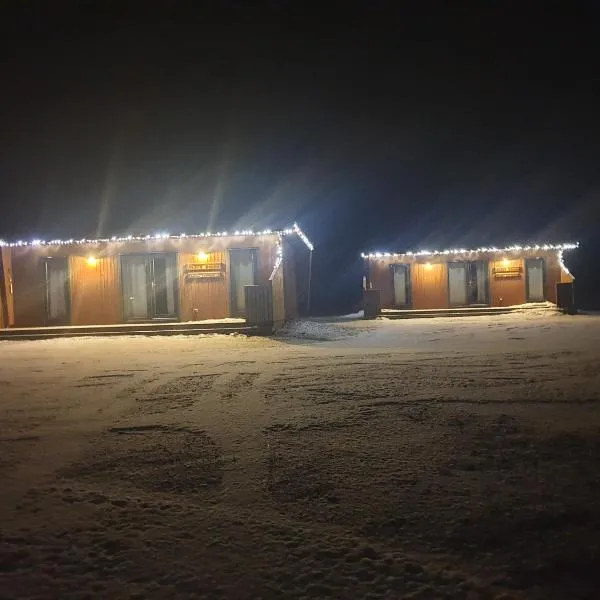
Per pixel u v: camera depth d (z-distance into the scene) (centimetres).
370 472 454
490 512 379
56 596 299
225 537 360
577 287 3506
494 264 2386
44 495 432
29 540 361
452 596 293
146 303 1889
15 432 600
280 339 1476
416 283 2441
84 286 1902
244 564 327
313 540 353
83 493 434
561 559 323
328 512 390
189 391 775
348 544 347
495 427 551
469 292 2406
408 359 999
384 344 1295
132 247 1889
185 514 394
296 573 317
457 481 432
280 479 448
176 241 1878
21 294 1903
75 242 1884
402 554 334
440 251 2414
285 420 604
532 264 2353
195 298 1866
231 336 1557
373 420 592
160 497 425
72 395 779
